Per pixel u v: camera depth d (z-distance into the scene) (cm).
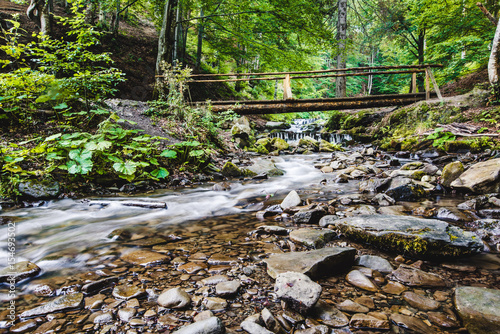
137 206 355
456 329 125
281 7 902
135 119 638
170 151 478
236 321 131
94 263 198
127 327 127
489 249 215
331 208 326
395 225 230
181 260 202
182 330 115
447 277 177
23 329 125
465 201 342
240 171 579
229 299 150
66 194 385
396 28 1479
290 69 1107
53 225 285
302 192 438
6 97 423
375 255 213
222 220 309
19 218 301
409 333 123
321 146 964
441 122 826
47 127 472
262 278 174
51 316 135
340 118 1283
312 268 169
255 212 341
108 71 514
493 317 127
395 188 377
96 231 269
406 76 1491
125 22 1417
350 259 193
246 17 1022
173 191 446
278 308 142
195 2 1009
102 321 131
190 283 168
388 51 2333
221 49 1279
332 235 248
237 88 1722
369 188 422
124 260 203
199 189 464
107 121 451
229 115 937
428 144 738
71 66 499
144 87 1002
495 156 552
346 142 1078
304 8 921
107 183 434
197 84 1266
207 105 849
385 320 130
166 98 827
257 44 1045
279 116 1834
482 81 965
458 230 216
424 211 307
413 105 930
